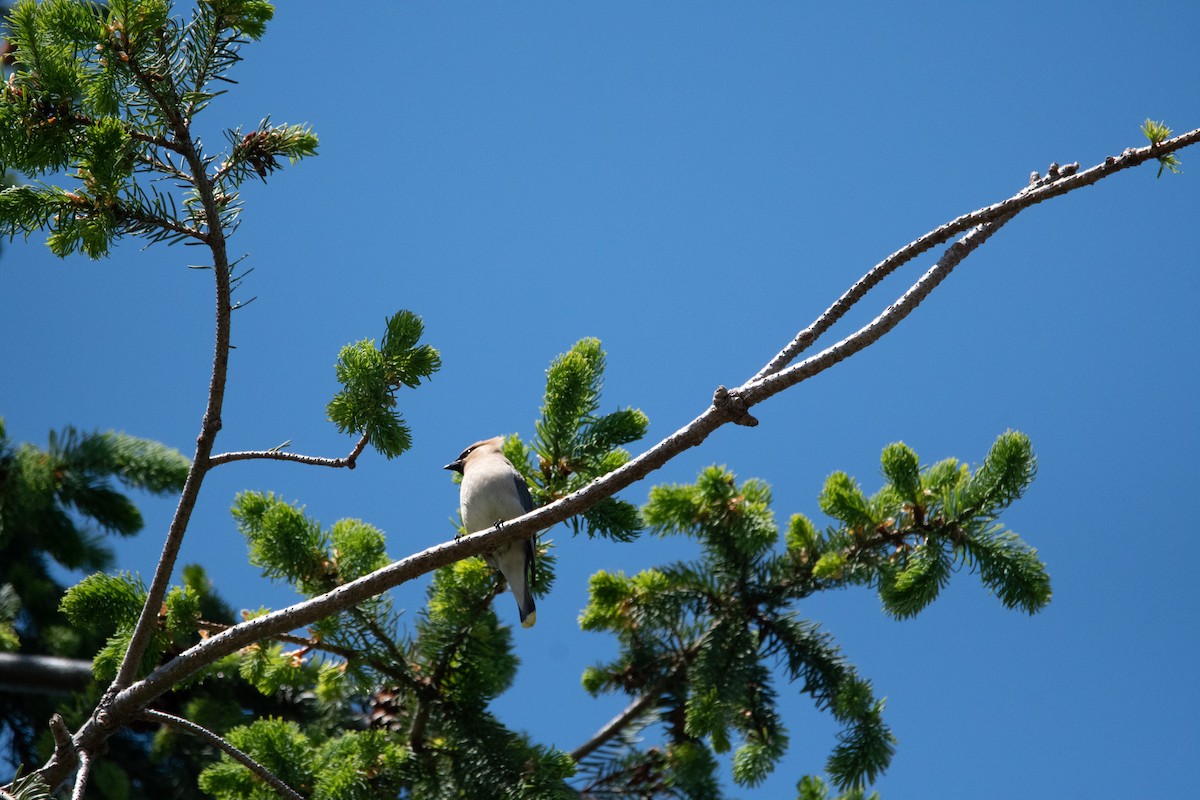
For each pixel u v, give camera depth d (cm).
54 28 900
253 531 1169
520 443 1287
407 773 1113
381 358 979
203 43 928
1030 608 1173
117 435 1354
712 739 1195
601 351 1227
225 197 956
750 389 923
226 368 934
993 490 1184
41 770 874
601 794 1288
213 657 975
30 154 916
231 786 1063
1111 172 927
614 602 1302
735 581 1288
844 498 1238
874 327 932
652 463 929
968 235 975
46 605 1590
